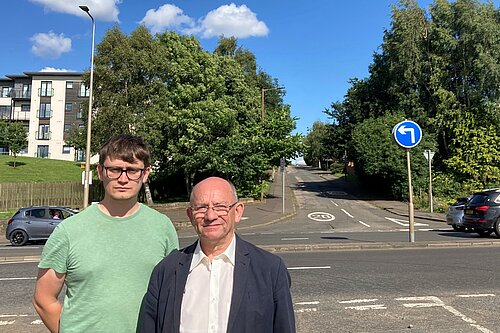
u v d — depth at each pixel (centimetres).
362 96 4453
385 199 3466
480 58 3219
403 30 3569
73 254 243
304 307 605
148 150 269
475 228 1498
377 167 3353
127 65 2566
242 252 221
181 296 213
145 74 2675
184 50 3020
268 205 3012
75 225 250
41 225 1639
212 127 2970
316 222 2298
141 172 261
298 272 852
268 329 205
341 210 2842
